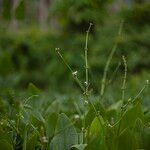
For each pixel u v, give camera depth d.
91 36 10.98
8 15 3.35
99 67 10.09
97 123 1.59
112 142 1.45
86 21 10.95
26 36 12.34
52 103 2.48
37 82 10.99
